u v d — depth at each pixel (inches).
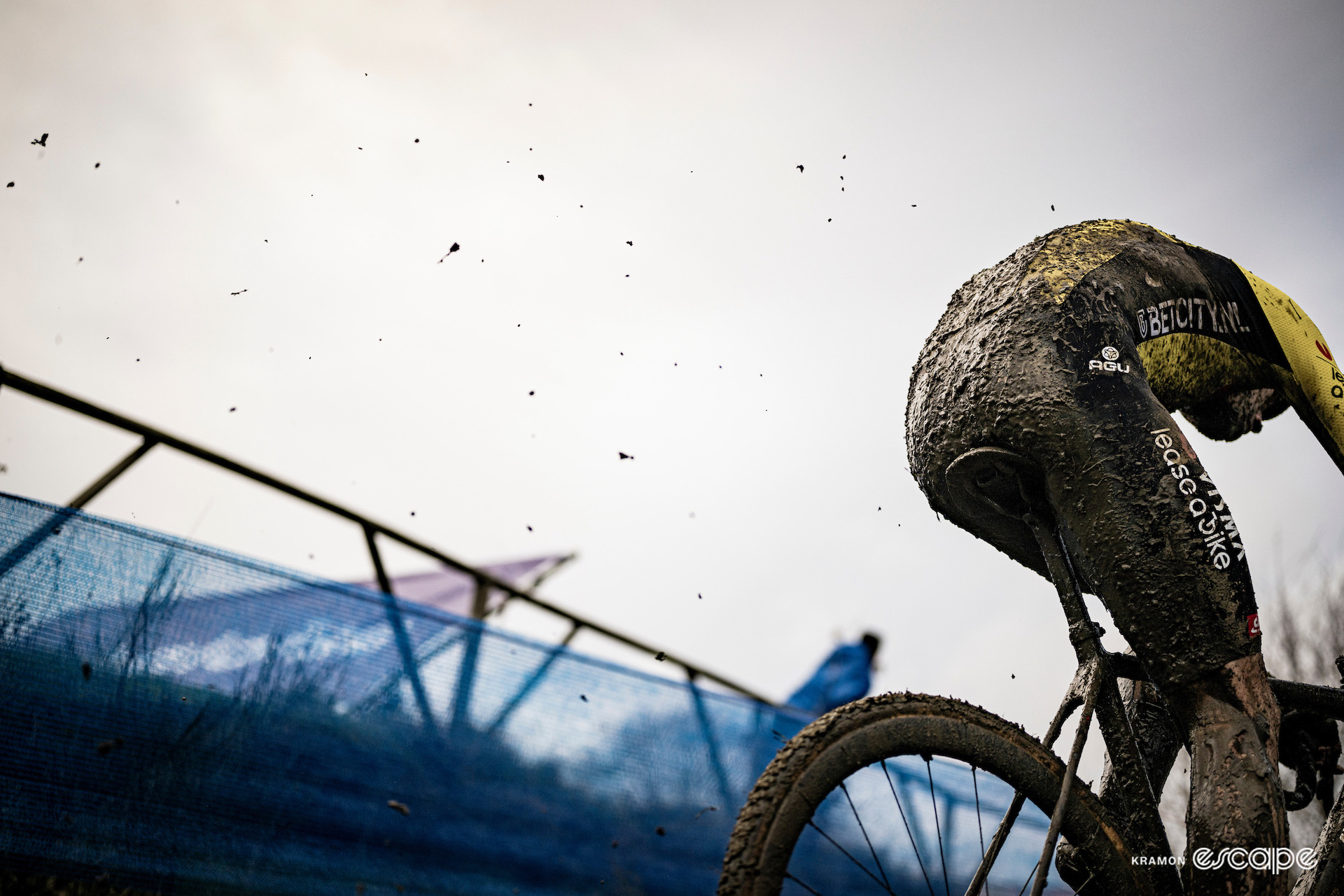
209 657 84.1
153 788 76.3
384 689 92.4
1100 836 59.3
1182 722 58.4
